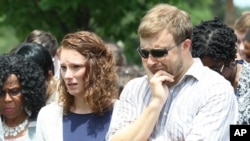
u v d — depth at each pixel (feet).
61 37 68.59
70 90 33.12
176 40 29.01
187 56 29.81
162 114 29.89
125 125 30.86
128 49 99.04
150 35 28.94
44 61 41.42
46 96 40.11
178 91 29.91
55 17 68.90
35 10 69.05
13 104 37.63
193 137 28.73
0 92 37.55
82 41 33.17
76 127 33.47
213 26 36.32
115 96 34.22
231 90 29.68
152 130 29.76
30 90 37.99
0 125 36.58
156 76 29.53
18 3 69.21
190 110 29.40
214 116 28.99
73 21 68.69
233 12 93.61
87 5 67.51
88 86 33.12
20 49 41.73
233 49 35.99
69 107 33.96
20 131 38.24
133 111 31.07
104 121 33.42
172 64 29.22
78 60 32.94
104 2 68.85
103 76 33.40
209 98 29.25
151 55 29.14
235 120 29.86
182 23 29.14
